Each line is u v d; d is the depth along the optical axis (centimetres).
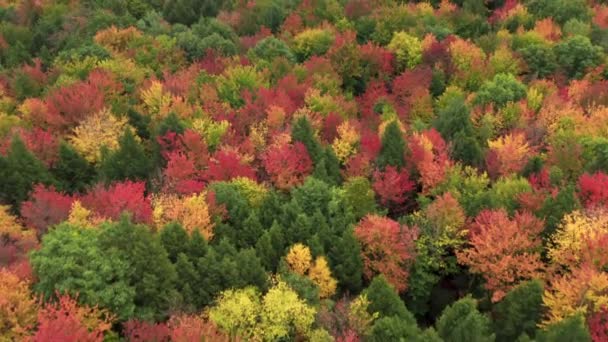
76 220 4231
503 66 8125
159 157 5744
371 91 8206
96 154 5991
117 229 3622
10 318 3155
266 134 6166
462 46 8488
